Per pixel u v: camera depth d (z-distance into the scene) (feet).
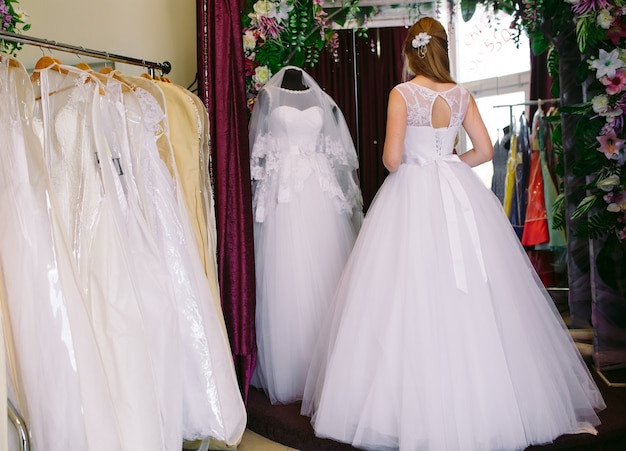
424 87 7.76
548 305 7.86
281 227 9.06
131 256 6.33
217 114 8.63
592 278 9.49
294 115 9.17
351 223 9.89
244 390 8.79
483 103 10.44
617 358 9.45
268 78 10.09
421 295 7.11
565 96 9.90
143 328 6.07
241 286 8.70
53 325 5.38
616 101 9.18
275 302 9.00
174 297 6.72
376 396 7.10
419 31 7.93
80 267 6.00
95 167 6.19
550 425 7.07
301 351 8.95
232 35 8.75
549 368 7.39
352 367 7.42
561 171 10.18
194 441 7.72
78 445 5.35
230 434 7.21
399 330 7.18
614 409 8.13
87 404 5.41
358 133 10.65
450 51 10.43
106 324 5.95
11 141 5.62
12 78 5.73
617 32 9.18
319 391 8.14
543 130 10.21
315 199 9.23
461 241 7.28
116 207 6.25
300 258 9.00
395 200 7.79
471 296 7.08
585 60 9.40
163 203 7.09
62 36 10.35
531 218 10.41
